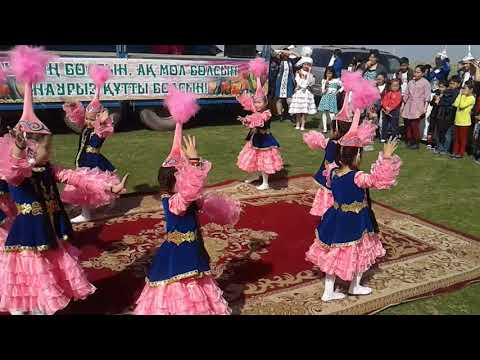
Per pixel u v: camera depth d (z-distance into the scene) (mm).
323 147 5945
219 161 9484
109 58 11070
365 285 4836
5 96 10055
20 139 3416
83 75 10789
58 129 11734
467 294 4750
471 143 10875
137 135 11508
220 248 5578
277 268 5133
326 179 5621
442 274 5113
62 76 10547
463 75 11930
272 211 6816
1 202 4375
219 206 3906
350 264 4234
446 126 10555
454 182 8641
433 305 4527
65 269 3854
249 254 5453
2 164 3393
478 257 5562
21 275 3658
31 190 3699
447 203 7504
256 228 6191
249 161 7531
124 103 12156
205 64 12352
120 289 4605
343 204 4273
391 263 5352
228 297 4516
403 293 4688
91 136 6008
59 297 3701
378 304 4477
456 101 10219
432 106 11148
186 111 3609
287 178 8469
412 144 11242
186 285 3594
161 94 11875
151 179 8133
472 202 7562
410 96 10969
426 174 9109
